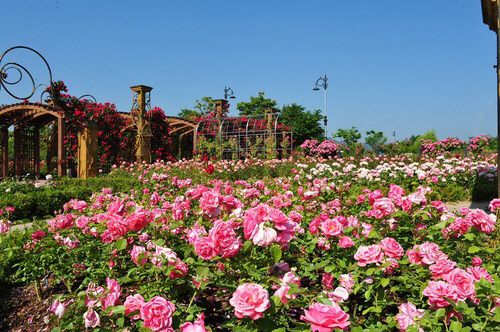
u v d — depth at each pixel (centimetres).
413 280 172
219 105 2188
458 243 232
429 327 143
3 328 257
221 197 221
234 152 2048
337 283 224
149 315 138
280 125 2125
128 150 1507
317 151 2027
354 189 616
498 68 563
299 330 135
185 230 249
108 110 1419
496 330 142
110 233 230
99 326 176
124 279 203
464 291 145
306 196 362
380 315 194
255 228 172
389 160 1416
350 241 211
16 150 1479
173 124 2000
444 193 769
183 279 190
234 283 190
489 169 887
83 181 1024
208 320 216
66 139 1339
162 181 548
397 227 249
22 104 1323
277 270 188
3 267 316
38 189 873
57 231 304
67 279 285
